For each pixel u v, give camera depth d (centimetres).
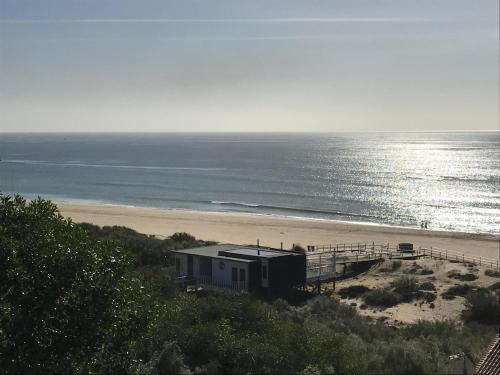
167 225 8044
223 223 8219
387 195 12125
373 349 1916
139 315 1474
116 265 1458
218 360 1714
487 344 1989
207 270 3800
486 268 4672
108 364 1437
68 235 1495
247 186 13875
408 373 1662
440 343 2081
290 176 16500
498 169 18600
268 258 3594
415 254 5269
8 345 1305
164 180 15225
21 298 1324
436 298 3575
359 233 7331
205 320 2055
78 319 1325
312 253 5241
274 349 1748
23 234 1495
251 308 2206
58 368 1337
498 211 9844
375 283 4103
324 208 10250
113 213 9281
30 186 13525
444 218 9119
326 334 1994
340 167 19875
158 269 3909
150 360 1662
